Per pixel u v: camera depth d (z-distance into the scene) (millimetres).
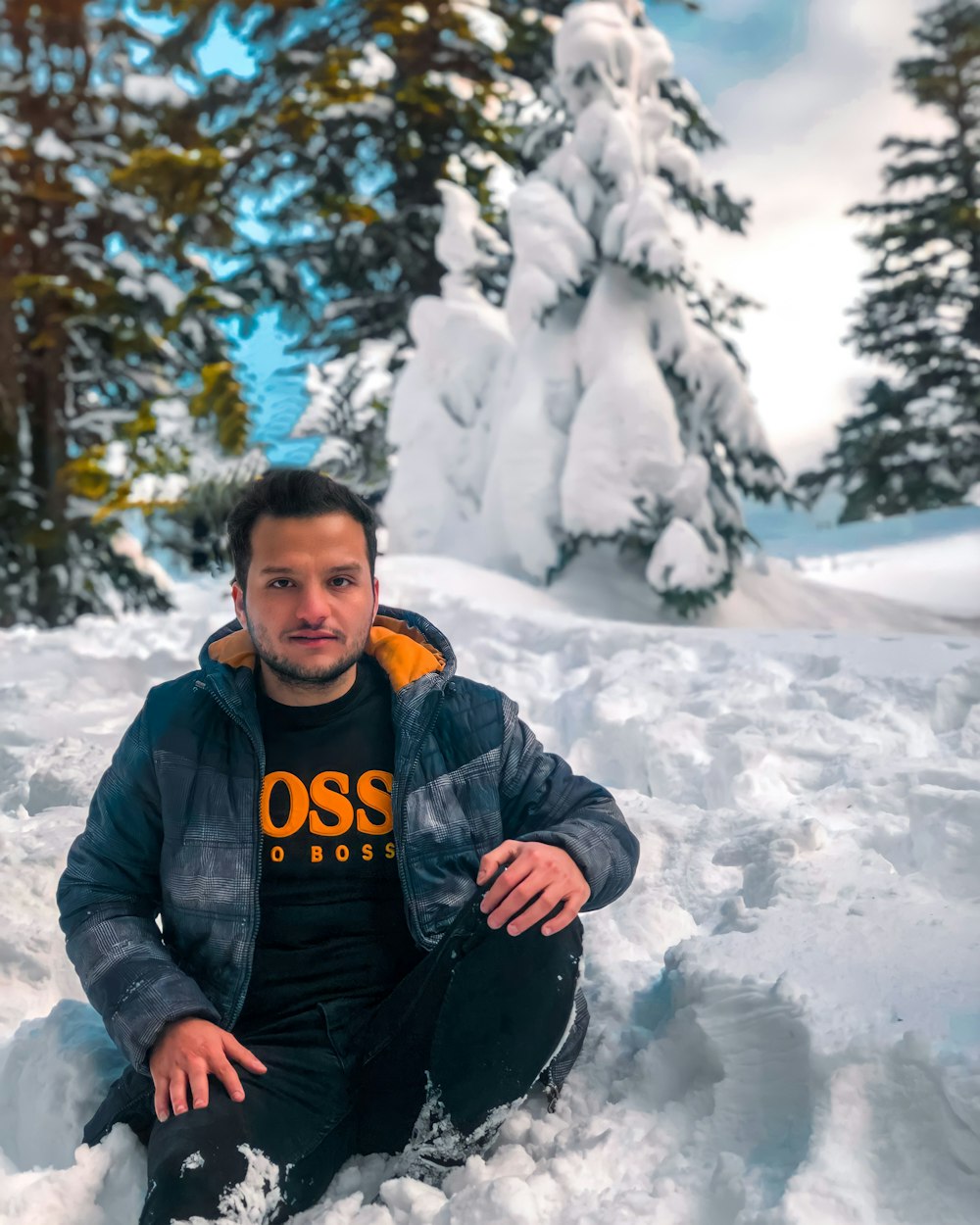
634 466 9695
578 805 1865
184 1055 1597
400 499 10883
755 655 4660
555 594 9750
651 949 2438
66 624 15492
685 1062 1879
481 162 15484
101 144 17094
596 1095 1892
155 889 1836
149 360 16328
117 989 1655
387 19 15523
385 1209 1629
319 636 1693
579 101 10688
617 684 4289
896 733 3664
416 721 1773
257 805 1744
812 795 3145
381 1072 1726
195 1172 1490
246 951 1704
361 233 15547
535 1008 1659
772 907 2242
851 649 4570
